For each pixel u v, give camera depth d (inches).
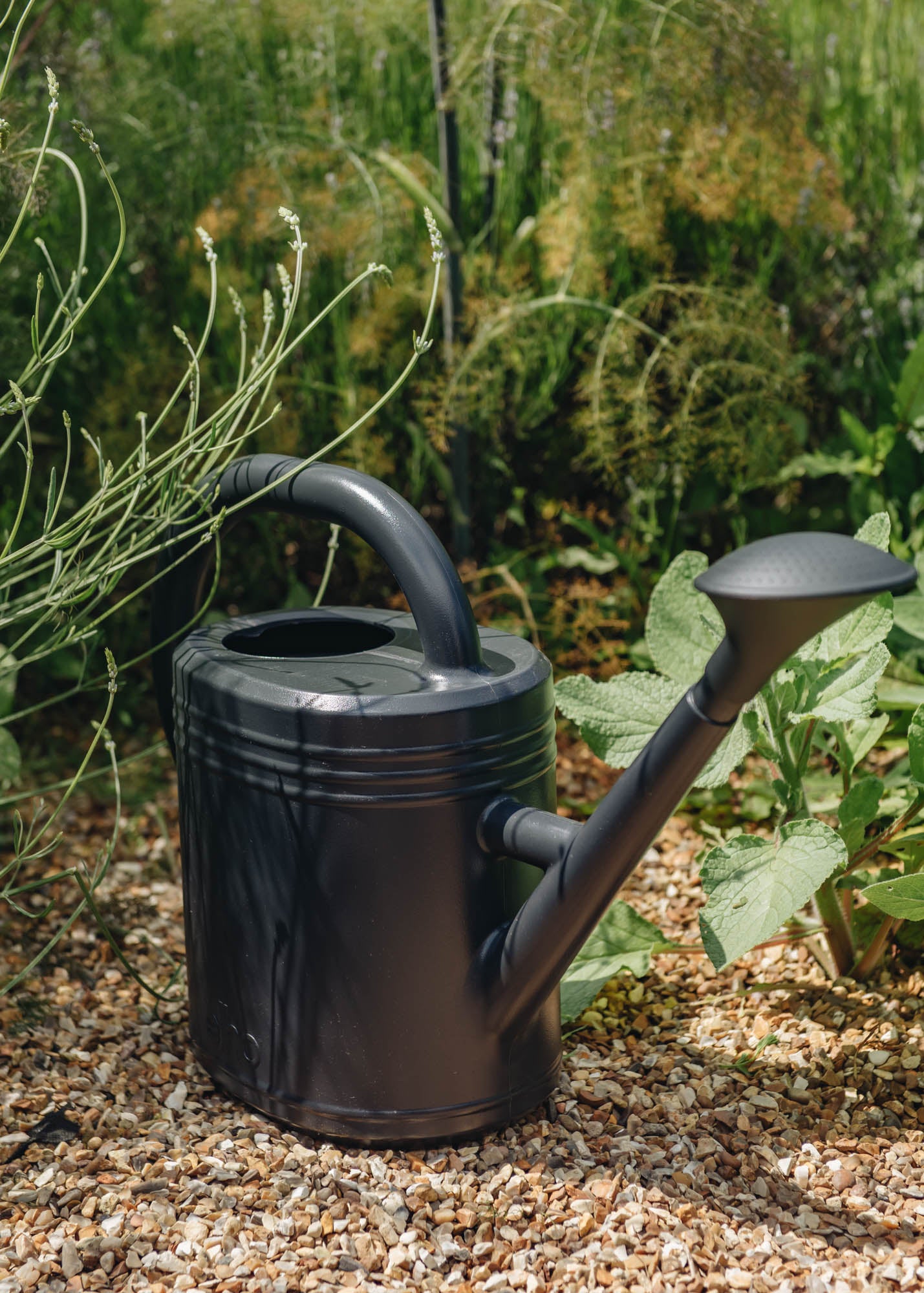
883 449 87.3
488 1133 50.1
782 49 90.7
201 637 54.6
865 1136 50.1
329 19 93.7
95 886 57.2
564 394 100.1
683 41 84.2
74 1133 51.4
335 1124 48.2
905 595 71.1
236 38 96.9
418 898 45.7
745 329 87.4
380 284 88.9
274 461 53.0
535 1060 50.0
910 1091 52.5
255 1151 49.4
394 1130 47.7
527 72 85.7
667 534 97.7
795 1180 47.8
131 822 85.0
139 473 51.3
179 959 68.4
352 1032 47.1
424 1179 47.4
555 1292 42.4
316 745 44.9
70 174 92.9
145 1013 62.2
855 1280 42.4
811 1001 59.3
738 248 98.8
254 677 47.8
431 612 47.1
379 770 44.5
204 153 94.2
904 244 99.7
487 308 89.0
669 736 40.3
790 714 56.1
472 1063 47.7
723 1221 45.6
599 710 58.1
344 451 95.6
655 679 58.9
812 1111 51.6
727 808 77.1
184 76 100.3
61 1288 42.6
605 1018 59.5
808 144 88.6
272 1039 49.4
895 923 58.7
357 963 46.3
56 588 53.9
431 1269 43.4
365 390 94.8
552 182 98.5
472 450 99.4
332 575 105.3
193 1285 42.5
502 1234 44.8
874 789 56.5
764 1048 55.9
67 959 67.1
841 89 103.0
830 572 34.2
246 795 48.0
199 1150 49.6
